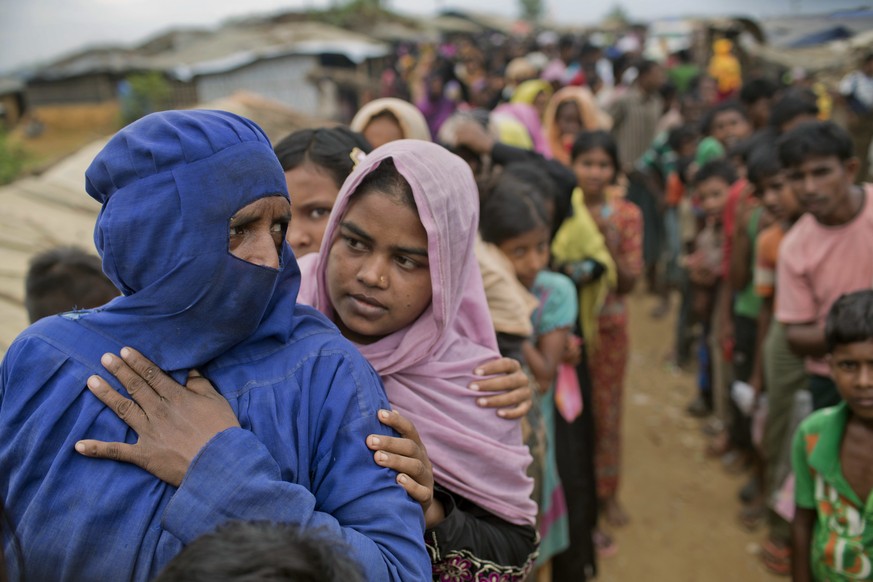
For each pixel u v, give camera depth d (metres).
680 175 5.64
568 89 5.14
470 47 13.52
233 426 0.99
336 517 1.01
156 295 1.00
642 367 5.56
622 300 3.46
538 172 2.46
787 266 2.78
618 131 7.16
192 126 1.00
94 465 0.96
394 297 1.26
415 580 0.98
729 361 3.91
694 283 4.44
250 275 1.00
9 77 23.83
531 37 19.00
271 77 19.27
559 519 2.40
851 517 1.96
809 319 2.78
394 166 1.25
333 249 1.32
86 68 21.72
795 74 10.70
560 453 2.67
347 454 1.03
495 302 1.72
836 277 2.67
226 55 20.05
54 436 0.98
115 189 1.00
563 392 2.60
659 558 3.48
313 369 1.07
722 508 3.84
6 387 1.02
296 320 1.12
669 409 4.91
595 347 3.43
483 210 2.17
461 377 1.36
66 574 0.94
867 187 2.66
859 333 1.86
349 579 0.73
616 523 3.70
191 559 0.69
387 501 1.01
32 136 21.66
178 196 0.97
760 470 3.63
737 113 5.50
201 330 1.02
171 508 0.93
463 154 3.02
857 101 7.58
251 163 1.01
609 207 3.54
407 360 1.32
